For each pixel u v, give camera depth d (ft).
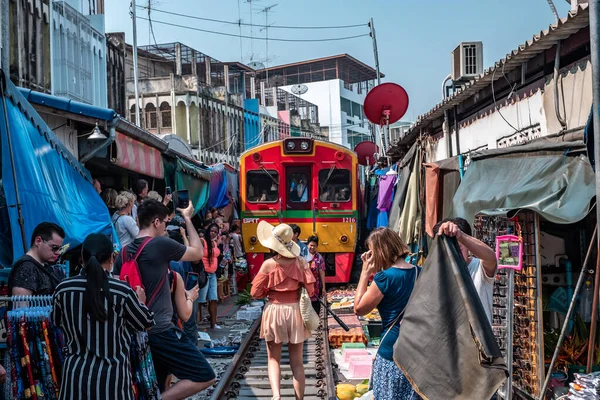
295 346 23.54
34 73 49.57
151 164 39.83
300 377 23.41
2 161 20.72
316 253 34.32
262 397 26.45
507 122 30.42
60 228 17.93
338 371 30.17
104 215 26.86
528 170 22.89
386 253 16.07
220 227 51.72
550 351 21.86
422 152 41.73
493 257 14.93
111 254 15.23
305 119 183.11
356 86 234.17
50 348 16.48
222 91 127.34
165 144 41.29
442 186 34.99
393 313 15.61
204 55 132.46
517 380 21.52
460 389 13.58
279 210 55.93
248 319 45.06
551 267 23.88
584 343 21.76
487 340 13.30
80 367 14.12
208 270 40.55
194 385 18.56
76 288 14.32
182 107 113.09
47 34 52.16
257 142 144.56
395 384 15.08
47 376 16.35
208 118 119.03
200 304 43.78
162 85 113.09
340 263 56.03
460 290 13.93
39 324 16.43
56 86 54.65
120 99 77.25
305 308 23.27
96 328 14.20
